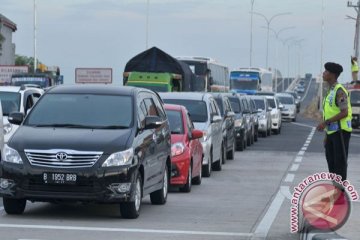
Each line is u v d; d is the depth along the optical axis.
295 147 43.50
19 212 16.73
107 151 15.72
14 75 69.88
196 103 27.41
